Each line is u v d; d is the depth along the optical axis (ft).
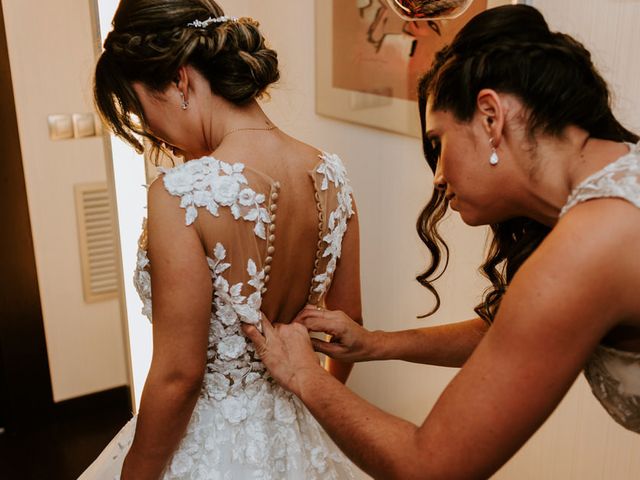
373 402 7.11
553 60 2.48
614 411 2.93
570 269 2.23
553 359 2.28
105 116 3.43
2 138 7.41
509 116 2.50
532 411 2.32
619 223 2.24
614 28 4.06
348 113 6.43
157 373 3.16
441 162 2.77
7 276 7.83
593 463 4.75
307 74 6.98
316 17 6.60
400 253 6.23
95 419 8.66
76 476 7.53
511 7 2.65
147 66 3.11
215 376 3.47
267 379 3.61
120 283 5.14
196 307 3.09
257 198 3.12
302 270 3.51
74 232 8.28
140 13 3.09
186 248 3.02
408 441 2.53
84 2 7.55
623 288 2.26
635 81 3.98
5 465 7.68
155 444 3.27
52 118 7.77
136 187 4.97
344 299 3.91
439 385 6.04
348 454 2.79
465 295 5.51
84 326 8.61
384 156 6.16
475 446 2.36
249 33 3.25
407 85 5.57
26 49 7.43
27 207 7.79
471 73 2.52
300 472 3.61
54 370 8.54
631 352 2.58
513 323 2.31
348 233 3.76
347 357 3.69
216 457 3.48
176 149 3.73
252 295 3.24
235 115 3.26
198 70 3.19
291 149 3.36
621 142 2.66
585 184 2.41
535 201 2.63
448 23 5.00
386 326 6.66
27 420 8.40
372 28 5.85
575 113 2.48
